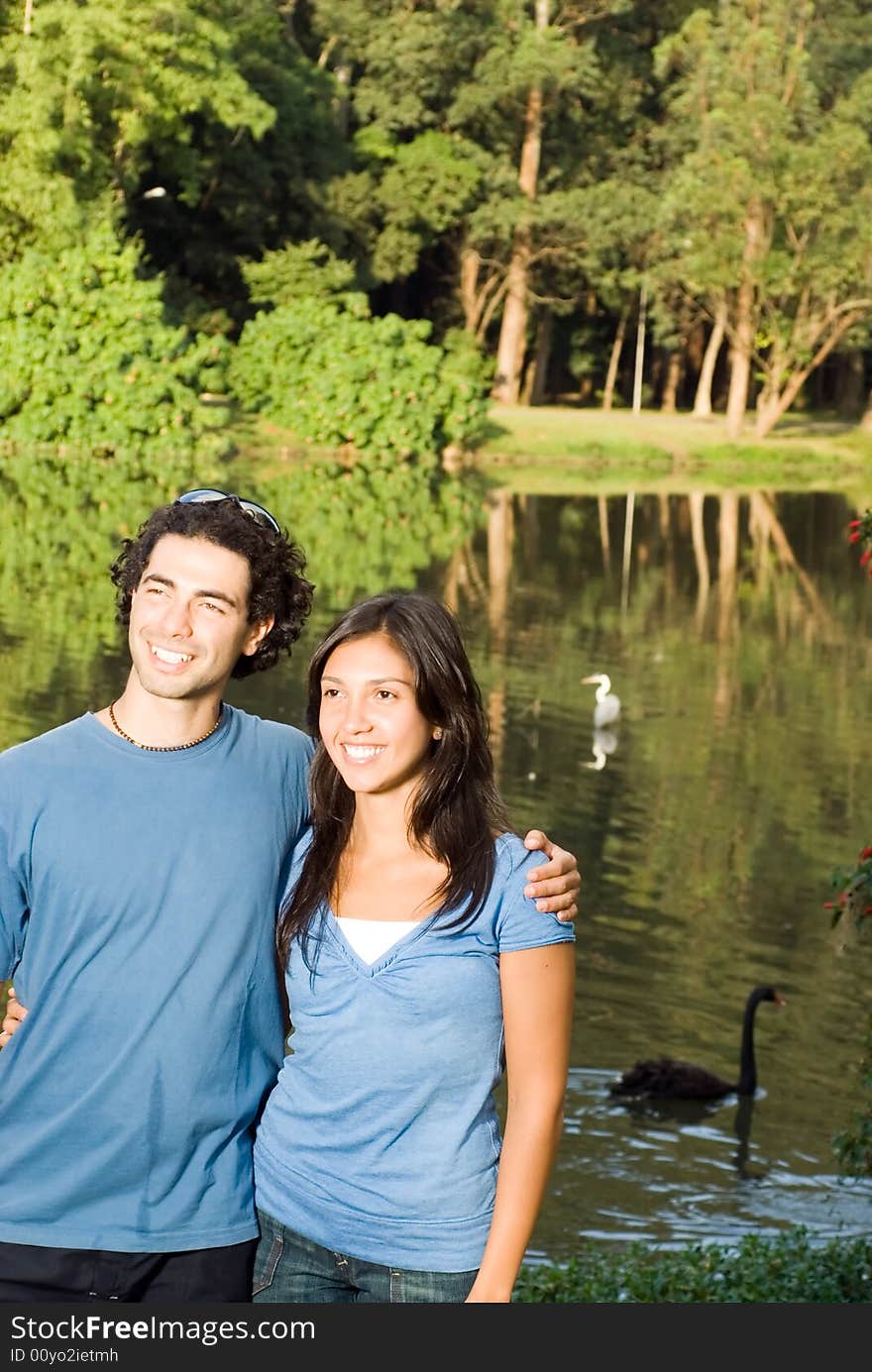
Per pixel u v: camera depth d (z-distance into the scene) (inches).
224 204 2372.0
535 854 123.3
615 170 2753.4
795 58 2405.3
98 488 1668.3
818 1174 421.1
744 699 1025.5
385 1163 122.2
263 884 126.4
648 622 1257.4
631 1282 277.1
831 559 1627.7
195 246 2394.2
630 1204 394.9
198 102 2070.6
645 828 741.9
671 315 2591.0
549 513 1812.3
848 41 2642.7
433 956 120.6
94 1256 124.8
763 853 711.1
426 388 2156.7
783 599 1395.2
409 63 2541.8
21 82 1946.4
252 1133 130.1
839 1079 483.2
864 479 2380.7
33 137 1902.1
